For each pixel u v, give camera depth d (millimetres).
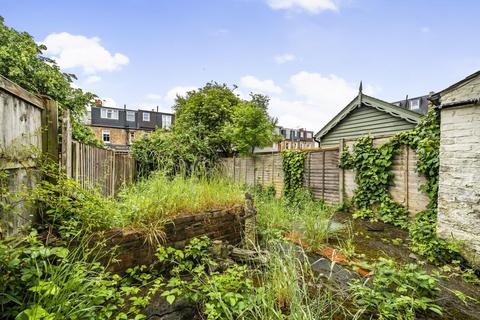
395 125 6250
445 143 3021
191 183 3211
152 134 7371
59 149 2193
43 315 1025
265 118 8477
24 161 1619
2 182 1366
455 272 2498
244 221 3160
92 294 1374
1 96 1357
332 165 5516
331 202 5520
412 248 3061
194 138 8211
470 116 2773
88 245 1827
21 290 1277
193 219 2568
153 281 1879
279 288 1750
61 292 1276
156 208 2389
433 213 3594
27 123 1686
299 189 6012
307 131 33938
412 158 4031
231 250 2561
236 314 1543
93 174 3414
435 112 3389
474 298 2006
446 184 2986
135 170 6133
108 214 2070
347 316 1667
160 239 2240
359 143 4898
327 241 3295
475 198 2695
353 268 2422
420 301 1649
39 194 1682
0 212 1344
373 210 4672
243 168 8156
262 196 5449
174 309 1663
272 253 2266
